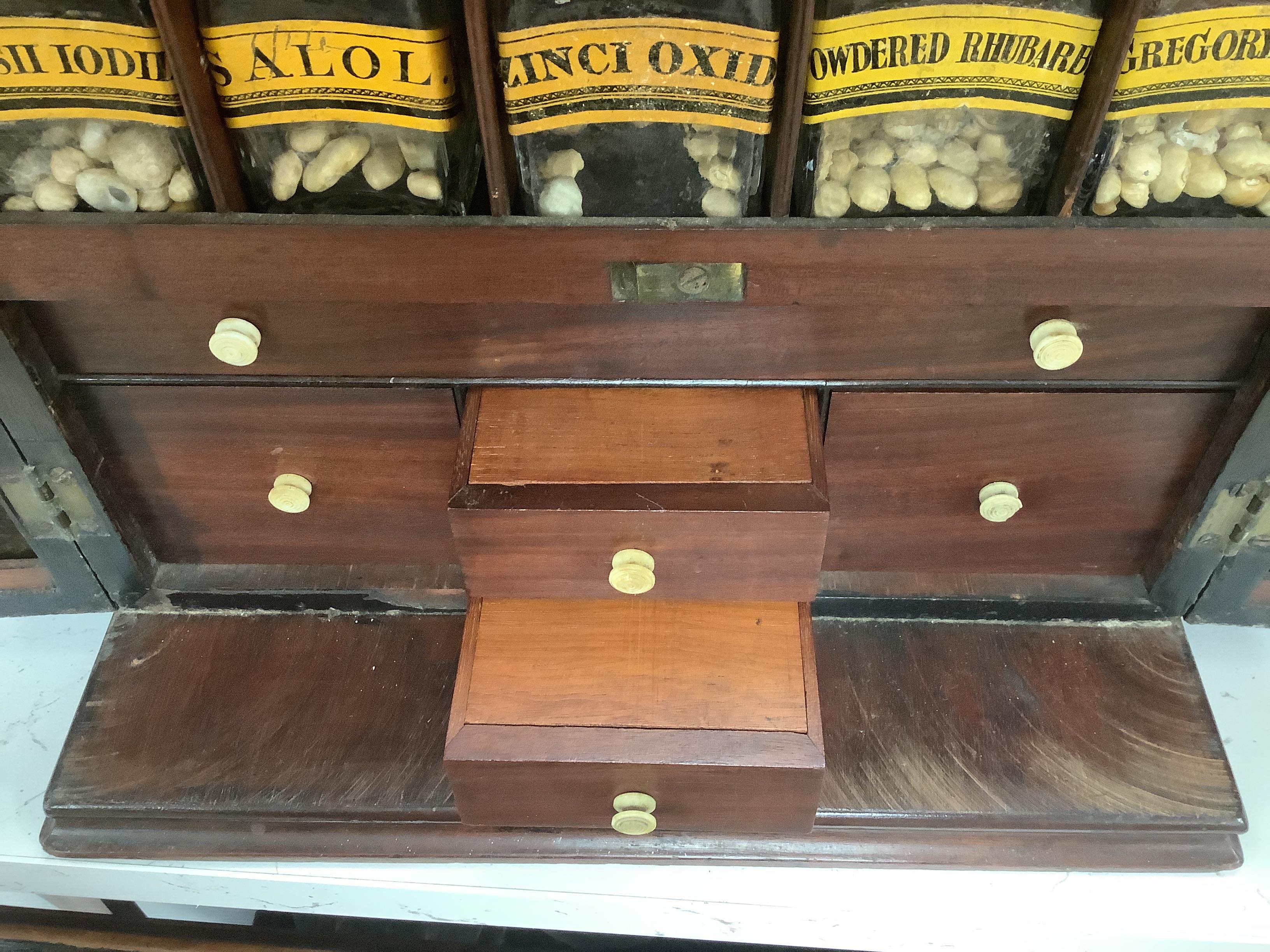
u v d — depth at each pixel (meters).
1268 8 0.64
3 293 0.79
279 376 0.89
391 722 1.01
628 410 0.87
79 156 0.75
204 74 0.69
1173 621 1.06
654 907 0.98
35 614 1.11
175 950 1.15
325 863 1.00
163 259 0.77
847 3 0.65
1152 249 0.74
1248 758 1.05
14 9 0.65
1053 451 0.93
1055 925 0.95
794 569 0.85
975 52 0.68
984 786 0.96
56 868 1.02
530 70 0.68
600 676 0.88
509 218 0.75
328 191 0.77
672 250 0.74
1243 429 0.87
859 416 0.90
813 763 0.84
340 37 0.67
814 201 0.76
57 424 0.90
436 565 1.09
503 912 1.02
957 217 0.75
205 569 1.09
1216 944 0.94
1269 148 0.72
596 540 0.82
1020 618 1.07
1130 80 0.69
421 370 0.87
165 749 1.00
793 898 0.97
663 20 0.65
